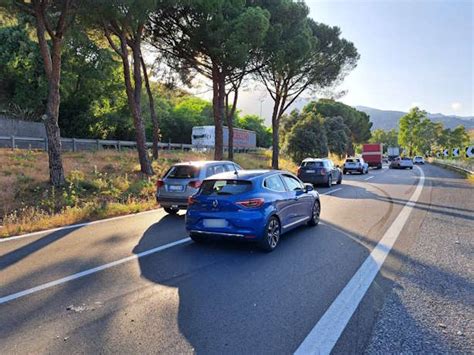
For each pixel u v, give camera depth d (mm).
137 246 6988
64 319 3904
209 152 33062
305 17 22688
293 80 27328
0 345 3377
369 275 5227
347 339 3457
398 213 10445
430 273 5285
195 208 6844
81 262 5961
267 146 84000
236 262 5934
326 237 7625
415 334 3539
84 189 13445
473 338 3465
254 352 3240
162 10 18203
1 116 29812
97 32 17953
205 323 3793
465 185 19219
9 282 5055
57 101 13336
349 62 26609
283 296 4488
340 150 51469
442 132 91562
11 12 12836
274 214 6719
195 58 21734
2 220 9609
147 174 17922
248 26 17953
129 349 3299
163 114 51188
